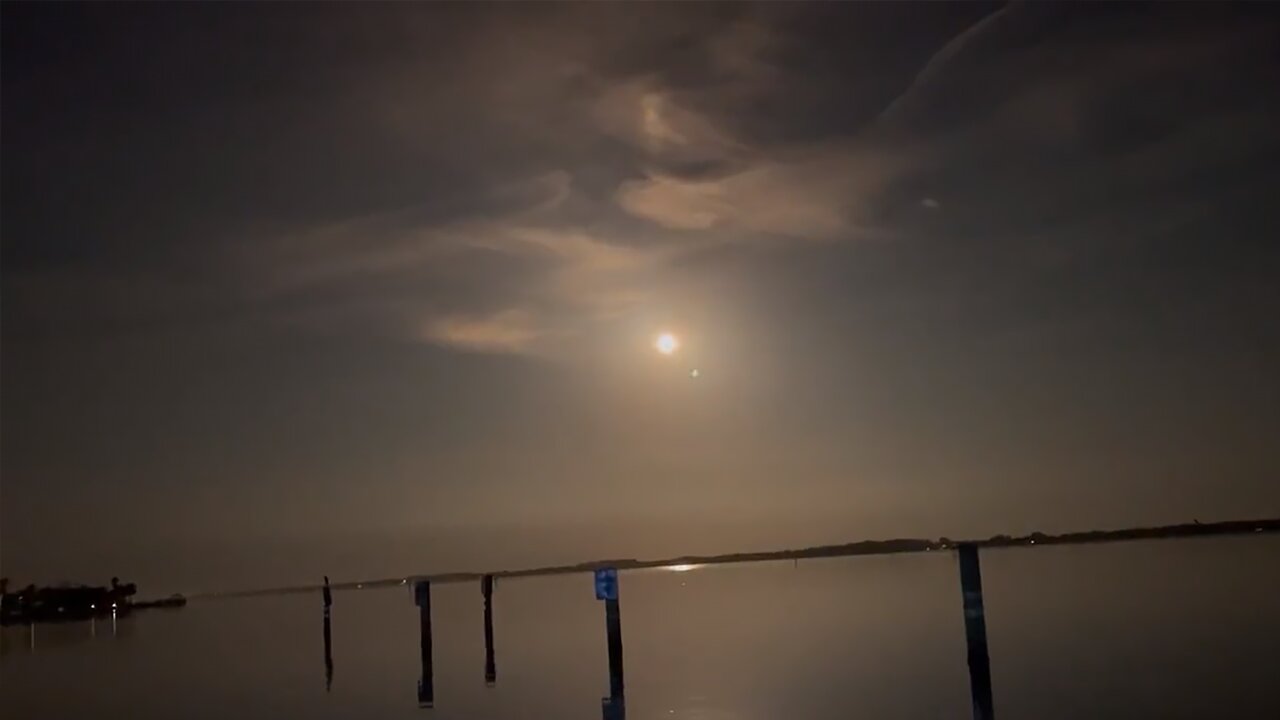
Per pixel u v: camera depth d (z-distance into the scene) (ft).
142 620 540.52
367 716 125.08
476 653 197.36
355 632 296.71
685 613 268.62
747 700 118.83
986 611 217.97
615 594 129.59
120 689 174.29
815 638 182.29
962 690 118.21
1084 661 133.39
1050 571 368.68
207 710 139.64
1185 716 97.25
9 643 363.56
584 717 115.24
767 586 418.51
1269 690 106.93
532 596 494.18
